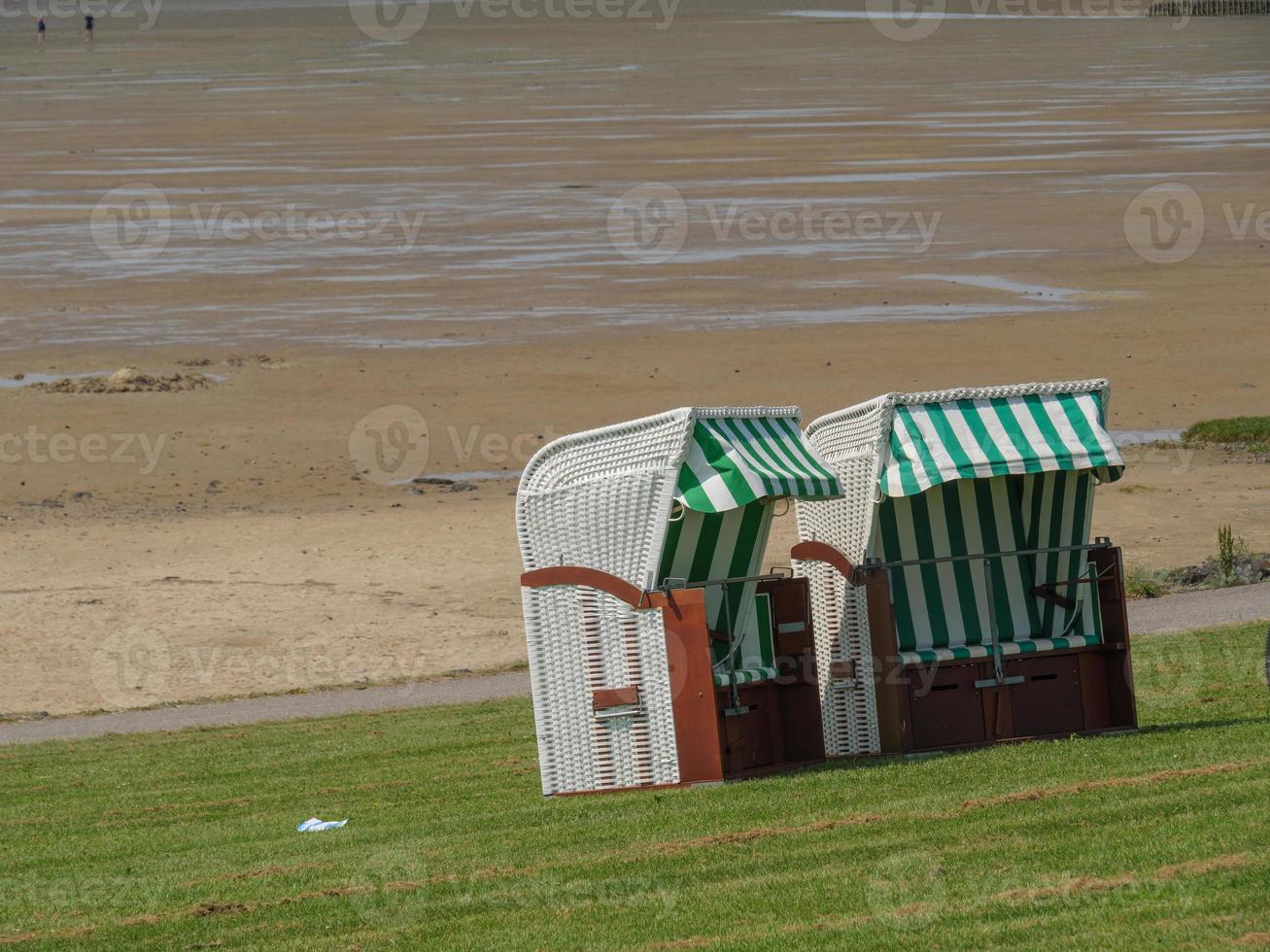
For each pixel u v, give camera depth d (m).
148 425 126.19
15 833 39.56
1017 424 38.91
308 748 51.00
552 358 146.88
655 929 24.94
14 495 107.81
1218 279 178.62
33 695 66.94
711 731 36.56
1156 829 27.47
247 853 34.31
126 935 27.56
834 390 133.50
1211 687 47.31
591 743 37.66
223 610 82.31
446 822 35.84
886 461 38.53
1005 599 40.72
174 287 183.75
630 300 173.88
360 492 109.69
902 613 40.16
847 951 22.75
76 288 183.00
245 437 122.94
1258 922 21.77
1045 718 40.28
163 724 59.78
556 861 30.12
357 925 26.88
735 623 39.19
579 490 37.34
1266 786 29.98
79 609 82.44
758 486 35.59
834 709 39.94
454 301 174.12
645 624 36.97
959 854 27.34
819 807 32.69
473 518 103.00
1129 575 81.94
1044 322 159.38
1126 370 140.12
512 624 78.94
